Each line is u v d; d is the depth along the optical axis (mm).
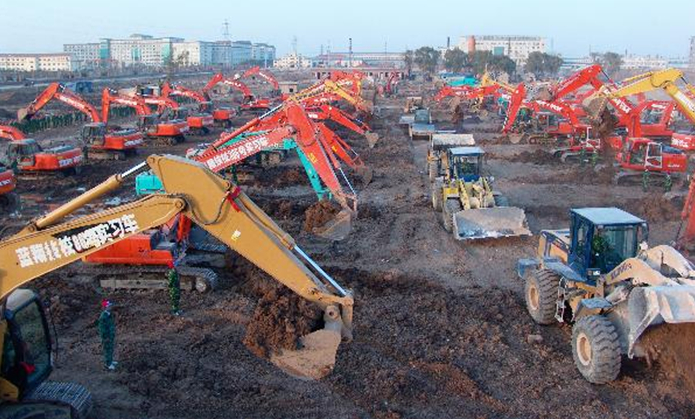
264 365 12391
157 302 15781
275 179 30641
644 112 54594
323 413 10719
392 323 14219
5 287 8836
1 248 8742
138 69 174375
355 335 13578
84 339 13555
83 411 9945
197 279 16172
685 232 20344
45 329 10188
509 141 46188
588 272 12766
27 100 80500
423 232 22062
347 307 9086
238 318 14586
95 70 161625
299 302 9805
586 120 43094
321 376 9047
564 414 10703
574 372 12078
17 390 9320
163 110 54938
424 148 43562
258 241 8930
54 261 8852
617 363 11133
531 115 52688
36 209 25828
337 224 20656
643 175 29875
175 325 14258
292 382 11727
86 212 24625
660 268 11766
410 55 168875
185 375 11969
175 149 42625
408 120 56344
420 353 12828
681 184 30391
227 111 56469
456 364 12391
